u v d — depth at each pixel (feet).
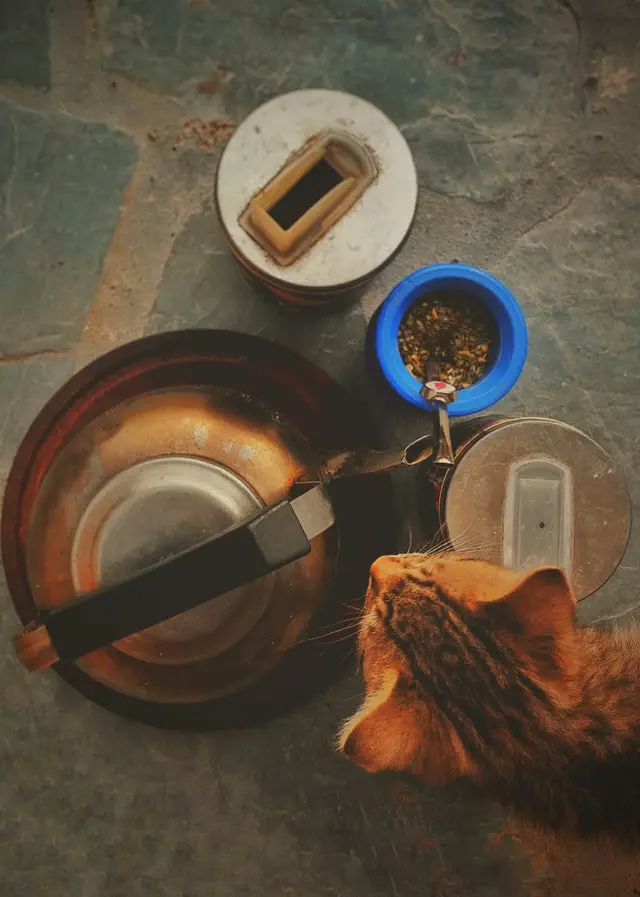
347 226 3.52
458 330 3.91
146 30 4.33
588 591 3.55
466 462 3.46
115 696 4.27
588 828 3.75
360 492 4.21
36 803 4.29
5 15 4.29
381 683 3.33
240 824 4.33
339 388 4.32
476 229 4.40
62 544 4.00
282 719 4.32
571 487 3.49
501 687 3.31
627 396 4.42
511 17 4.41
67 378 4.29
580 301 4.43
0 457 4.26
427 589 3.37
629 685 3.46
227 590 2.96
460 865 4.33
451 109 4.40
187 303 4.33
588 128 4.44
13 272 4.29
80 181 4.32
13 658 4.25
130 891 4.31
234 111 4.35
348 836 4.34
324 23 4.36
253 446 4.14
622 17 4.43
